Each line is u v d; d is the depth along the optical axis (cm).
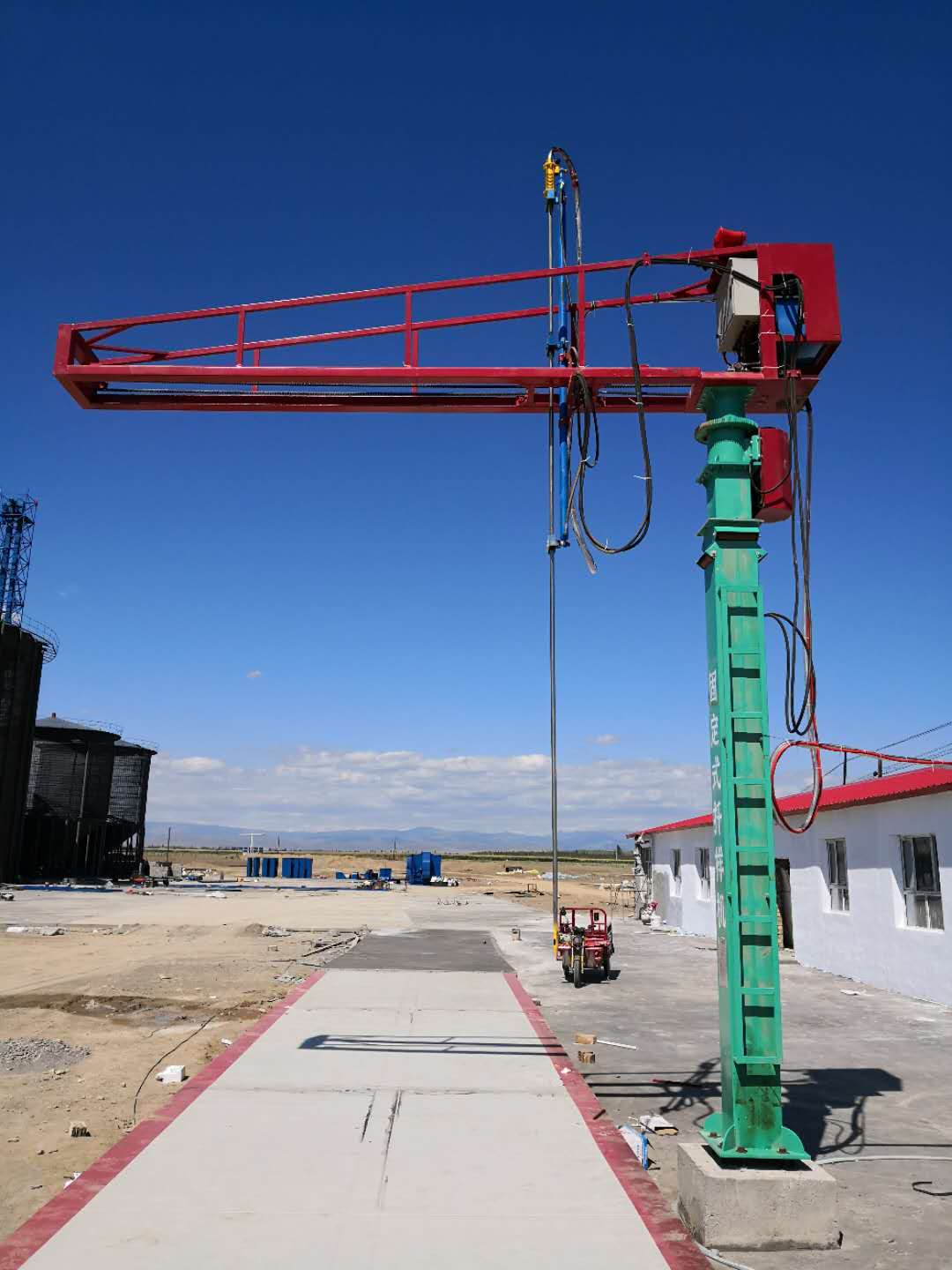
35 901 4072
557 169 745
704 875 2433
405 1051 887
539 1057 872
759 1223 474
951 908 1271
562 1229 470
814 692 630
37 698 5878
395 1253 437
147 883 6244
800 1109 754
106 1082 875
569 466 708
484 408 733
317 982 1382
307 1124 638
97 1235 450
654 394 701
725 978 539
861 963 1523
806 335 605
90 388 712
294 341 688
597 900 5066
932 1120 718
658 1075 870
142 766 7544
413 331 684
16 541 6150
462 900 4869
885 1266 456
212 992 1455
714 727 575
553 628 1431
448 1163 564
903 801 1402
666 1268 429
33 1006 1316
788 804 1873
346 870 10212
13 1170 628
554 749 1463
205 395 727
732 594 574
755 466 607
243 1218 474
